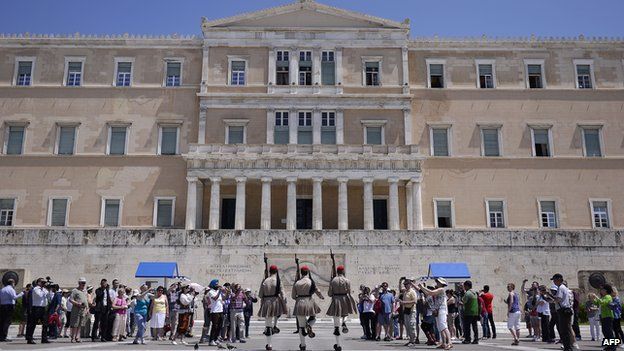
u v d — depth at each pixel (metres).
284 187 60.81
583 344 25.66
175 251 46.16
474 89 63.62
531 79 64.88
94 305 27.31
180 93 63.25
